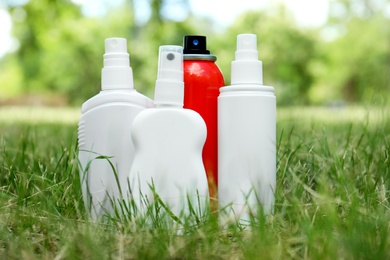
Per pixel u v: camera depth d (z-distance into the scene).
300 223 0.56
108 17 7.50
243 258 0.52
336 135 1.03
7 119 2.45
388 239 0.53
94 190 0.64
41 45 7.42
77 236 0.54
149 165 0.61
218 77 0.65
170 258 0.52
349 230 0.53
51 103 7.70
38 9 4.18
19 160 0.81
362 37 8.43
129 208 0.60
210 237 0.54
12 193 0.71
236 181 0.62
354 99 8.48
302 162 0.77
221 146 0.63
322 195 0.59
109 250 0.52
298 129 1.16
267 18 8.50
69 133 1.18
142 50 6.84
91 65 7.67
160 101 0.61
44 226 0.58
